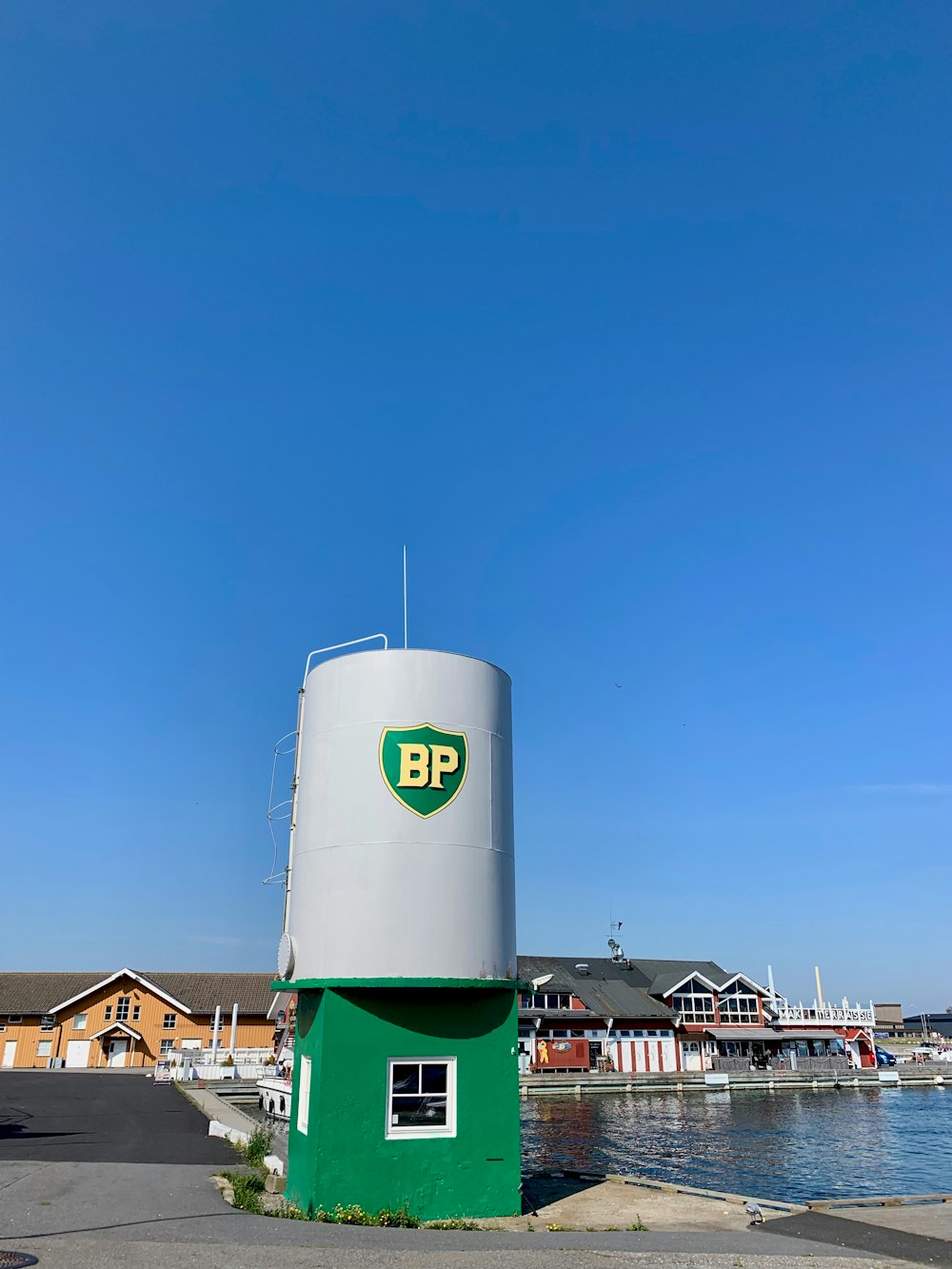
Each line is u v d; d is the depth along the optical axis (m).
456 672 17.28
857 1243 13.42
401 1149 14.66
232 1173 17.31
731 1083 66.38
